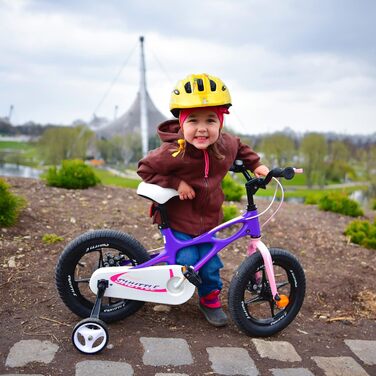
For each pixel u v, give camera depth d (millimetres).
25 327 2908
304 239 5293
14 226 4371
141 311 3287
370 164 37438
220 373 2602
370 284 4145
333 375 2713
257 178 2996
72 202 5496
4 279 3480
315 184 35500
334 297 3840
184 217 3018
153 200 2873
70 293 2957
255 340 3018
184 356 2727
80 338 2730
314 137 35875
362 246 5230
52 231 4473
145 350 2754
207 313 3209
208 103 2654
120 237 2965
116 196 6059
